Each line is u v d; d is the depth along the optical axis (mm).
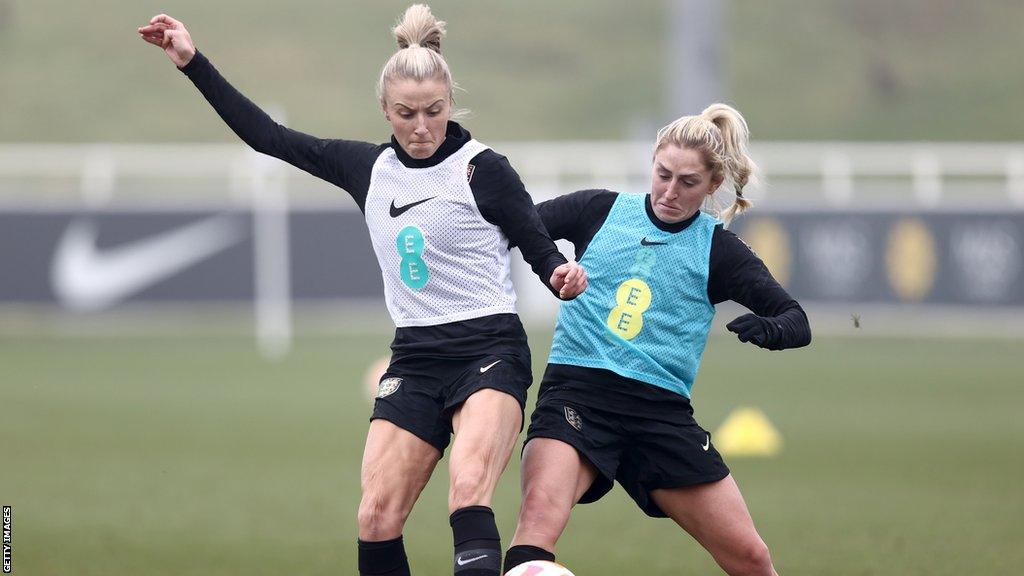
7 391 52438
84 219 67500
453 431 18297
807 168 112812
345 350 65625
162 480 35438
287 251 68438
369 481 18234
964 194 102875
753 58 143375
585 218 19984
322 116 128500
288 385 54438
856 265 69562
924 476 36438
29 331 69562
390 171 18891
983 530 29188
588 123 130500
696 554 27250
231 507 31906
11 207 67188
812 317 69438
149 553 26734
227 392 52438
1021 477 36250
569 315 19469
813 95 137625
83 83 132125
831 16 150750
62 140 122250
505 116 131125
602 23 149500
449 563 26062
